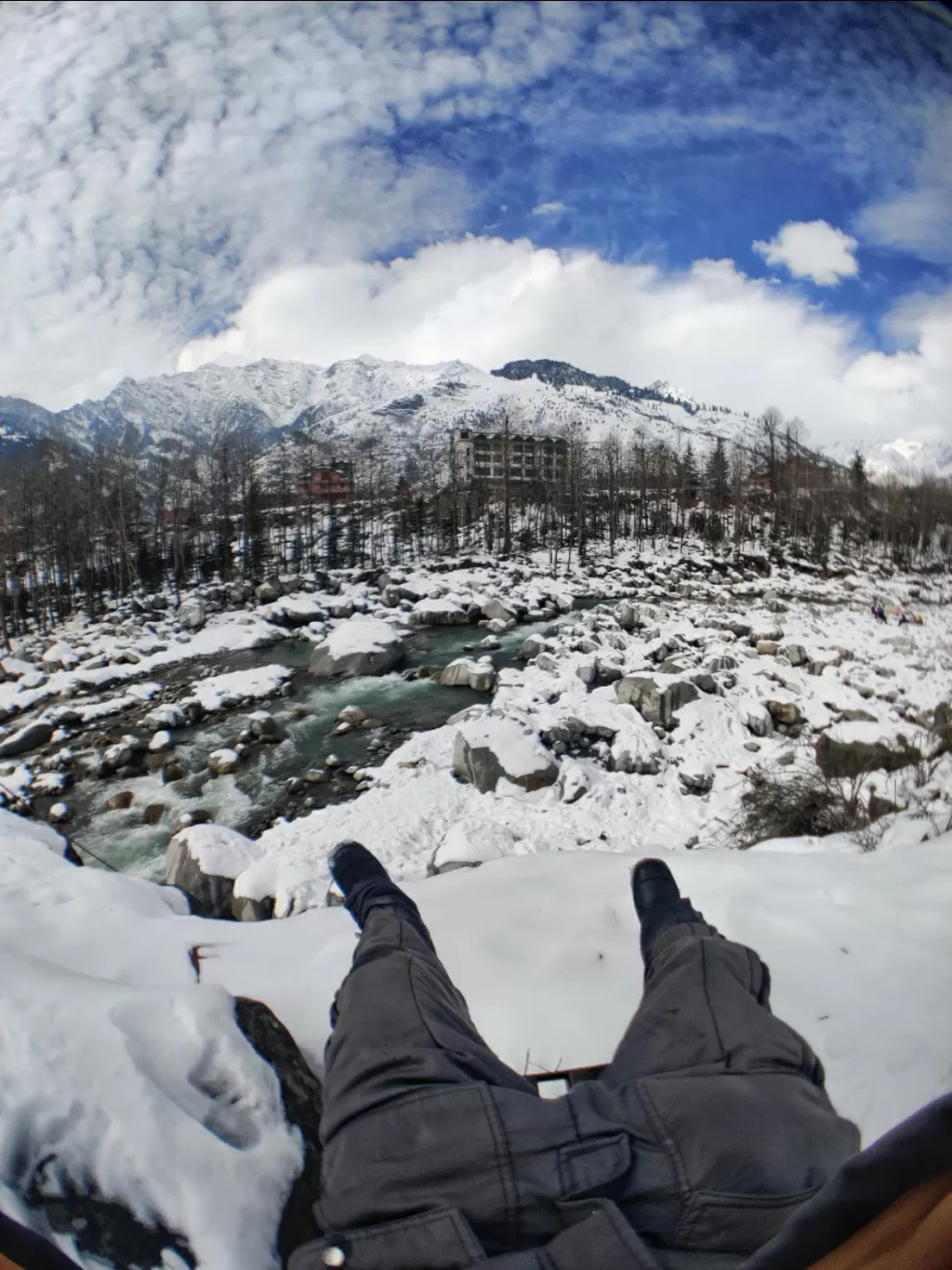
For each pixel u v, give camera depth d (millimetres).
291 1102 1642
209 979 2195
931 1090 1260
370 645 18266
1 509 18797
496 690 15609
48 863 2771
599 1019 1938
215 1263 1117
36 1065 1278
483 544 39562
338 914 2779
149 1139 1246
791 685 11039
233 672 18469
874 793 4367
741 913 2447
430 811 9773
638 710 12344
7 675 18219
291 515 41844
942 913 2139
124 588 25547
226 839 7051
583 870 3109
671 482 22531
